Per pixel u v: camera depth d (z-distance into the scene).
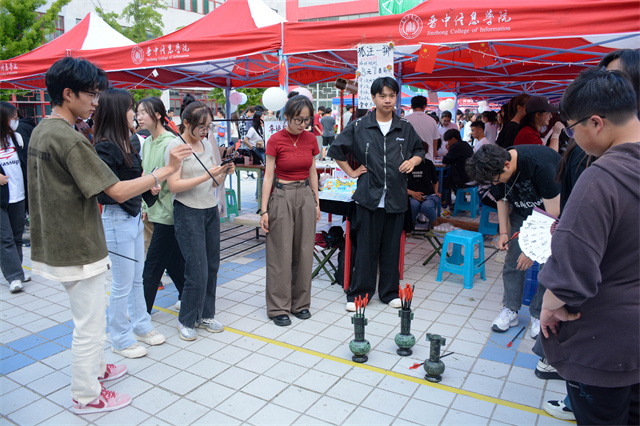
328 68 7.38
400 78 8.17
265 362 3.13
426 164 5.65
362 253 4.00
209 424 2.47
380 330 3.60
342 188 4.63
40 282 4.81
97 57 5.65
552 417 2.51
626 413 1.66
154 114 3.42
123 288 3.07
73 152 2.16
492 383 2.86
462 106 20.17
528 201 3.27
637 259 1.51
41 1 13.00
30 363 3.16
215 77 8.76
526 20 3.54
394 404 2.64
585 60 6.63
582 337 1.62
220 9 5.76
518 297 3.55
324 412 2.56
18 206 4.79
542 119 4.57
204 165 3.30
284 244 3.66
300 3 21.27
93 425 2.47
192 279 3.36
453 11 3.75
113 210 2.93
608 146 1.62
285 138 3.62
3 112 4.51
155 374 2.98
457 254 5.10
